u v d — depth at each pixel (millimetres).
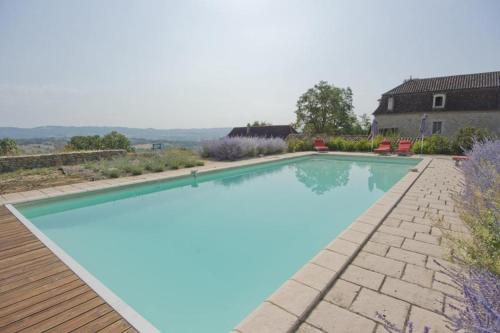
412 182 6578
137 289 3010
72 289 2326
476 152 6039
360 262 2658
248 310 2656
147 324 1881
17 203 5164
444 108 19938
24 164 8922
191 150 13664
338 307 1976
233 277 3256
